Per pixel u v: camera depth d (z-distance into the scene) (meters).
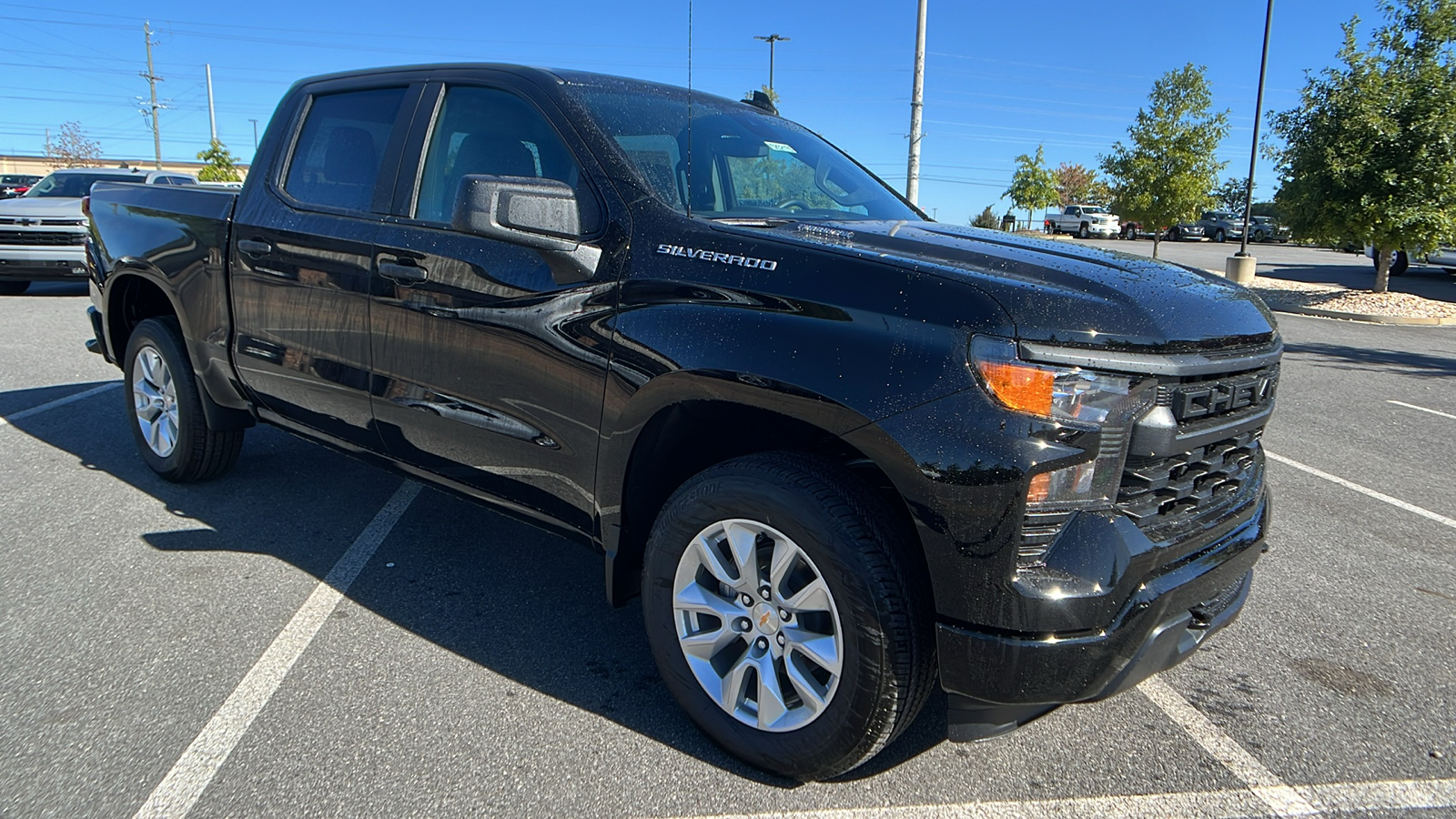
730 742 2.42
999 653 2.03
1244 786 2.45
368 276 3.17
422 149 3.19
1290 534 4.45
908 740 2.63
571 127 2.84
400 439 3.22
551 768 2.41
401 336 3.08
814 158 3.53
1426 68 14.15
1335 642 3.31
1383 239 15.06
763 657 2.37
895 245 2.46
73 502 4.24
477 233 2.49
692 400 2.47
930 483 2.02
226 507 4.25
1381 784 2.47
